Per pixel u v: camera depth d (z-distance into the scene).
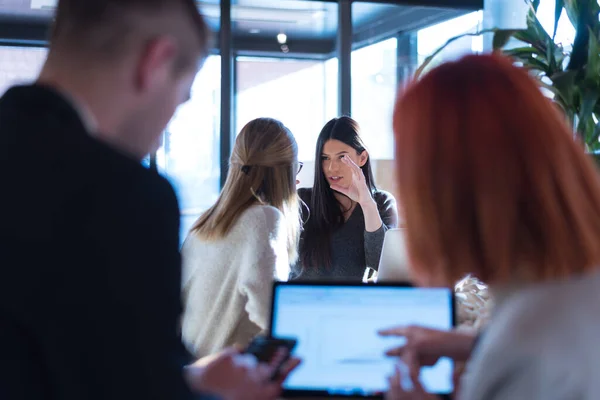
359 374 1.12
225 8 5.29
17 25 6.15
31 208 0.66
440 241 0.78
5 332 0.63
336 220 2.68
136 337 0.65
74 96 0.77
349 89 5.42
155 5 0.79
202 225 1.83
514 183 0.74
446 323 1.17
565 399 0.67
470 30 5.34
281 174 1.83
